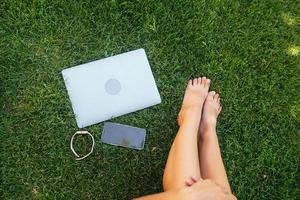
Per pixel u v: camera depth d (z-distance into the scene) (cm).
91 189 88
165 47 95
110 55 94
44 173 87
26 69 91
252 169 93
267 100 96
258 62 97
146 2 96
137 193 89
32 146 88
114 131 90
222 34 97
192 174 78
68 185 88
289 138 95
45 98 90
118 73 92
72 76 90
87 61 93
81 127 89
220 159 85
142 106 92
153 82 93
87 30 94
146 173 90
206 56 96
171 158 82
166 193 74
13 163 87
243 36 98
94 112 90
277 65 97
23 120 89
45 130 89
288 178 93
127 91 91
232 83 96
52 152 88
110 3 95
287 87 97
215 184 75
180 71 95
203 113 91
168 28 96
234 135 94
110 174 89
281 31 99
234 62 96
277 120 95
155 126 92
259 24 99
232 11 98
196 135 85
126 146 90
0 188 86
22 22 92
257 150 94
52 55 92
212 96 93
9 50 91
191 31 96
